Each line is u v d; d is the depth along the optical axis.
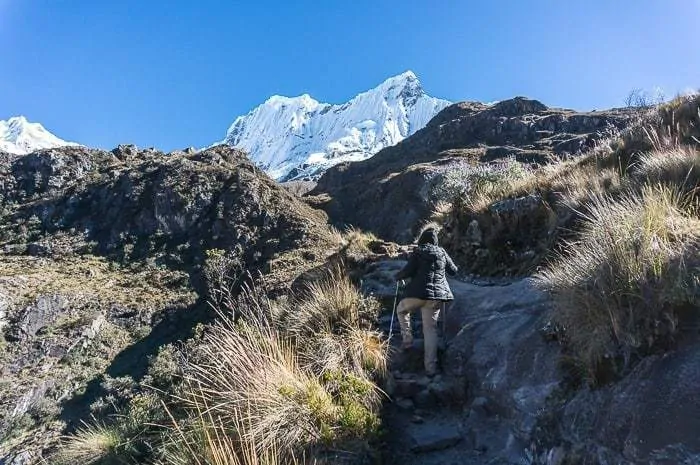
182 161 75.25
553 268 4.99
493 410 4.29
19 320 42.41
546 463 3.47
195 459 3.85
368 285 7.51
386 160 123.12
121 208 70.00
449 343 5.32
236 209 63.50
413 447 4.15
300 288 8.73
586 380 3.61
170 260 58.53
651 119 9.37
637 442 2.97
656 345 3.30
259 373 4.45
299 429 4.02
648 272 3.53
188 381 5.14
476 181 13.97
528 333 4.62
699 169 5.88
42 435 15.45
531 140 95.25
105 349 40.00
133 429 5.46
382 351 5.30
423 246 5.35
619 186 6.86
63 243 66.06
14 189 81.62
